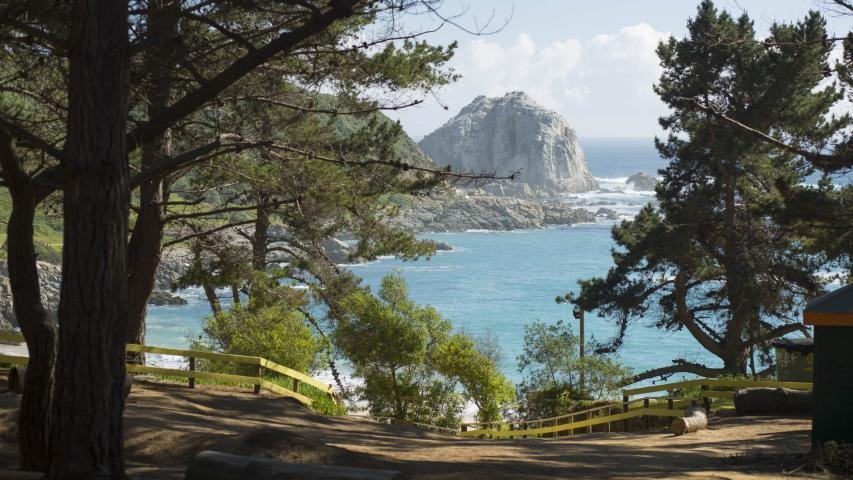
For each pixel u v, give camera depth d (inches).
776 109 1421.0
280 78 830.5
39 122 614.2
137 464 465.4
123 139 357.4
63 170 401.7
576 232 6830.7
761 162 1455.5
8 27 510.0
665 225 1537.9
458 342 1360.7
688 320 1615.4
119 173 355.3
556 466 532.7
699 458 587.2
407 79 803.4
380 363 1307.8
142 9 467.8
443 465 502.0
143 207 968.9
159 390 819.4
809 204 1096.2
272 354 1192.8
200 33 635.5
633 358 2608.3
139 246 972.6
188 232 1298.0
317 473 321.1
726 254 1498.5
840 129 1443.2
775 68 1412.4
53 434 350.3
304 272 1353.3
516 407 1354.6
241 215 2031.3
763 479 483.2
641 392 987.3
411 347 1261.1
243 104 860.0
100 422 350.9
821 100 1433.3
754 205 1186.6
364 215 1112.8
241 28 694.5
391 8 430.9
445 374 1355.8
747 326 1529.3
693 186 1541.6
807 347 776.9
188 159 464.1
